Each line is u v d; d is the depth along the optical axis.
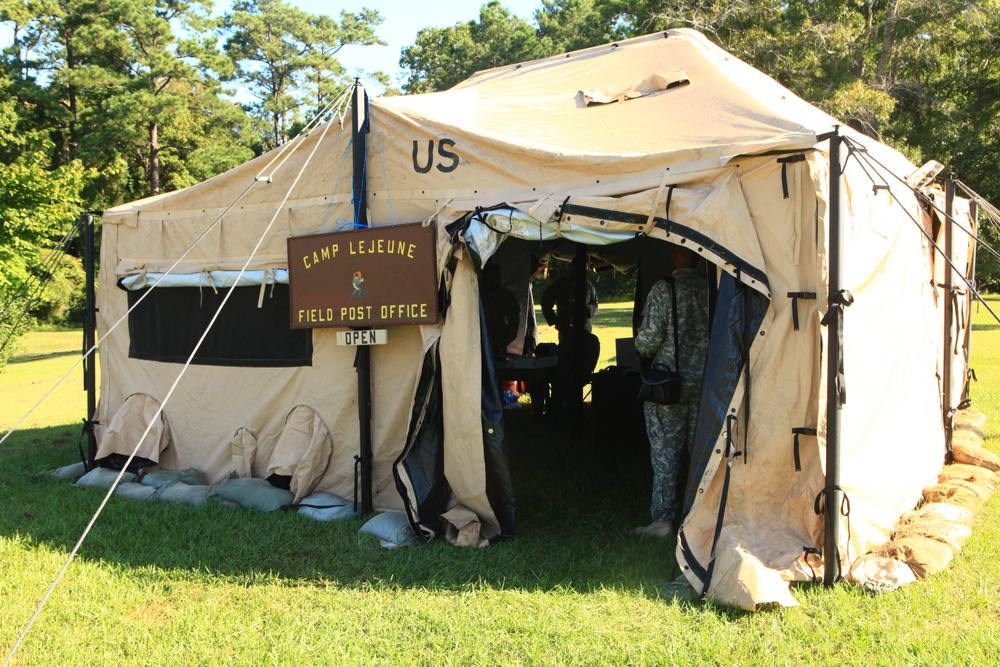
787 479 4.39
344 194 5.95
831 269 4.11
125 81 34.44
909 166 6.77
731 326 4.41
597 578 4.56
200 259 6.67
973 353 14.16
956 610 3.98
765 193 4.37
